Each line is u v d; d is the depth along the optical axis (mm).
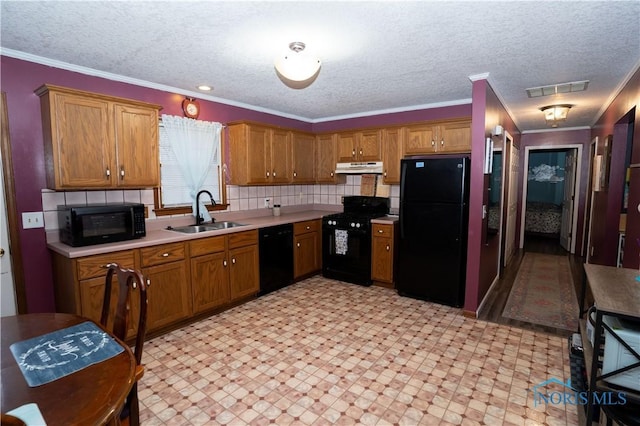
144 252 2727
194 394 2123
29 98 2535
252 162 3971
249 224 3744
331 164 4824
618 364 1618
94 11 1865
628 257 2801
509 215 5305
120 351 1292
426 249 3648
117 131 2721
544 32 2158
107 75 2945
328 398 2084
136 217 2766
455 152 3869
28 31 2113
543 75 3070
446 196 3484
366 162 4496
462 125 3801
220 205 3998
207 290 3211
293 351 2650
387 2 1787
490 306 3580
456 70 2926
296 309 3494
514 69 2902
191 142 3615
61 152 2451
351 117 4895
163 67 2812
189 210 3674
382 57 2596
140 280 1376
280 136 4332
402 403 2035
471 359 2521
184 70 2896
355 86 3414
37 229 2615
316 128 5316
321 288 4160
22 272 2561
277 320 3227
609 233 3910
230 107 4039
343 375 2326
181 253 2980
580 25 2055
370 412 1957
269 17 1950
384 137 4320
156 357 2562
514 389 2160
